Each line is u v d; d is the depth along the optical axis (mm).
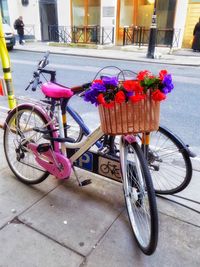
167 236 2072
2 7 18484
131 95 1657
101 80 1765
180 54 12984
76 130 3857
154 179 2703
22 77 7691
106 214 2314
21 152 2814
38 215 2299
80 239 2059
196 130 4184
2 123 4000
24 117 2703
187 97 5906
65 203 2445
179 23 14141
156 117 1753
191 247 1983
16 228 2156
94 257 1909
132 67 9648
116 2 15359
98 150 2396
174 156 2855
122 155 2084
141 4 14852
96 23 16594
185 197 2510
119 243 2025
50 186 2691
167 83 1699
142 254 1933
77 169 2969
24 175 2787
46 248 1979
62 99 2309
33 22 18656
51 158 2475
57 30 17734
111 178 2385
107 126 1769
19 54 13016
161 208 2367
